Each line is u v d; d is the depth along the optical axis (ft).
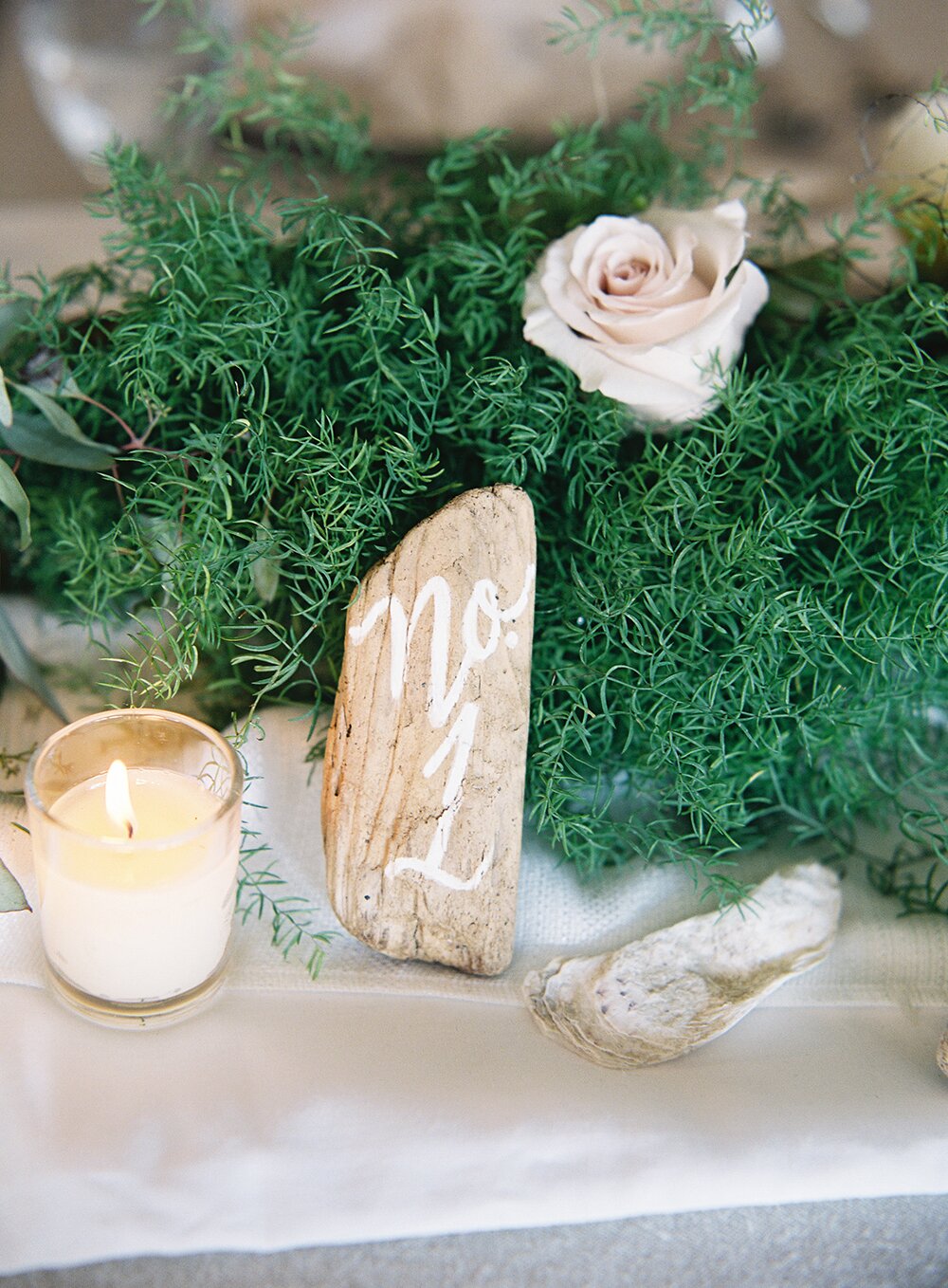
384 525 1.53
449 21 2.06
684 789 1.54
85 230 2.05
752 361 1.71
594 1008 1.48
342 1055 1.42
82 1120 1.35
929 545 1.56
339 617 1.53
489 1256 1.33
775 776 1.62
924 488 1.56
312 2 2.10
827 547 1.64
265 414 1.57
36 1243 1.30
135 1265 1.32
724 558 1.52
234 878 1.44
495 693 1.47
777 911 1.55
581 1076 1.42
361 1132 1.35
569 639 1.58
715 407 1.55
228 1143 1.34
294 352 1.59
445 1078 1.40
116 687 1.53
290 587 1.53
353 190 1.80
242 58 2.00
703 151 1.85
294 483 1.54
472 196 1.80
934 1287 1.39
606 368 1.52
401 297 1.52
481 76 2.03
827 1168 1.34
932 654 1.59
